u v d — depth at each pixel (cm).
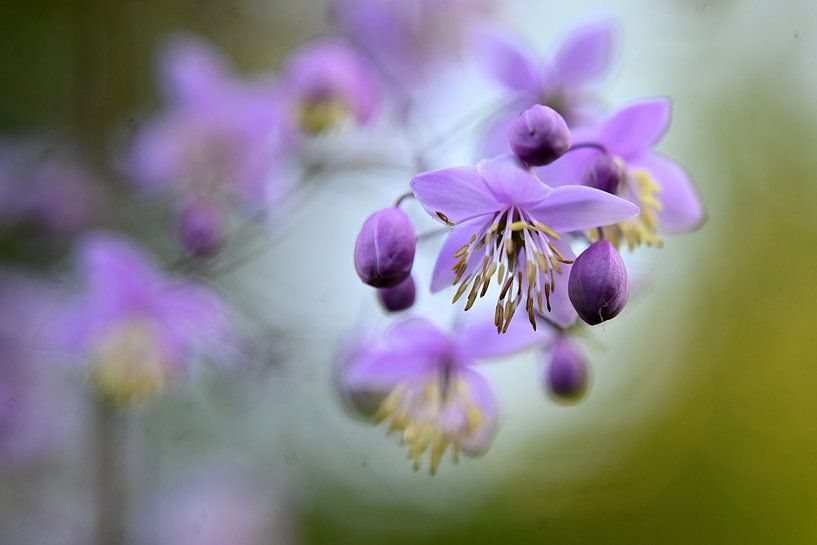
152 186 30
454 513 38
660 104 22
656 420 41
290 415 33
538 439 38
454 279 22
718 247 39
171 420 32
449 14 29
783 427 41
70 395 32
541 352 25
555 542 39
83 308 28
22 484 33
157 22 33
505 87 26
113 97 33
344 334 28
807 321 39
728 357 41
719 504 41
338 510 36
